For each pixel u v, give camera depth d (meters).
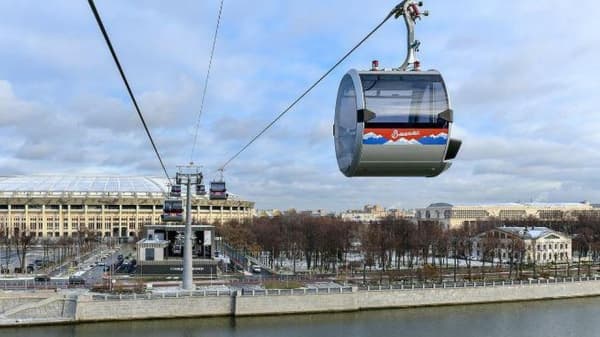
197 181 101.56
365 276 139.38
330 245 165.00
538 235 194.12
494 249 186.62
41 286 112.62
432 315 109.06
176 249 159.12
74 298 99.31
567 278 133.75
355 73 15.34
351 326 99.12
